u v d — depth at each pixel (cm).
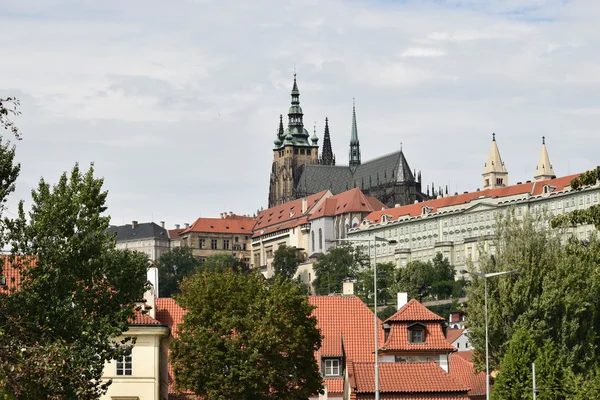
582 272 18825
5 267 14688
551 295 18600
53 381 8231
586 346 18825
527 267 18938
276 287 16012
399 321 17825
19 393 8019
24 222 11481
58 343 8575
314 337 15962
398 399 16062
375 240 15125
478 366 18788
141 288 11900
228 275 16300
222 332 15525
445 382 16250
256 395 15550
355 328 18288
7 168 10719
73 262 11469
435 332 17838
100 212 11831
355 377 16225
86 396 9388
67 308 10994
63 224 11506
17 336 8625
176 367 15512
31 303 11000
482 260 19588
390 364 16525
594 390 16112
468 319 19275
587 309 18888
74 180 11825
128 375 15900
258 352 15388
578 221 11450
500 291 18888
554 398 17250
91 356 10956
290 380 15488
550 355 17538
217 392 15200
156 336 16012
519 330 17788
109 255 11775
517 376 17500
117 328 11512
